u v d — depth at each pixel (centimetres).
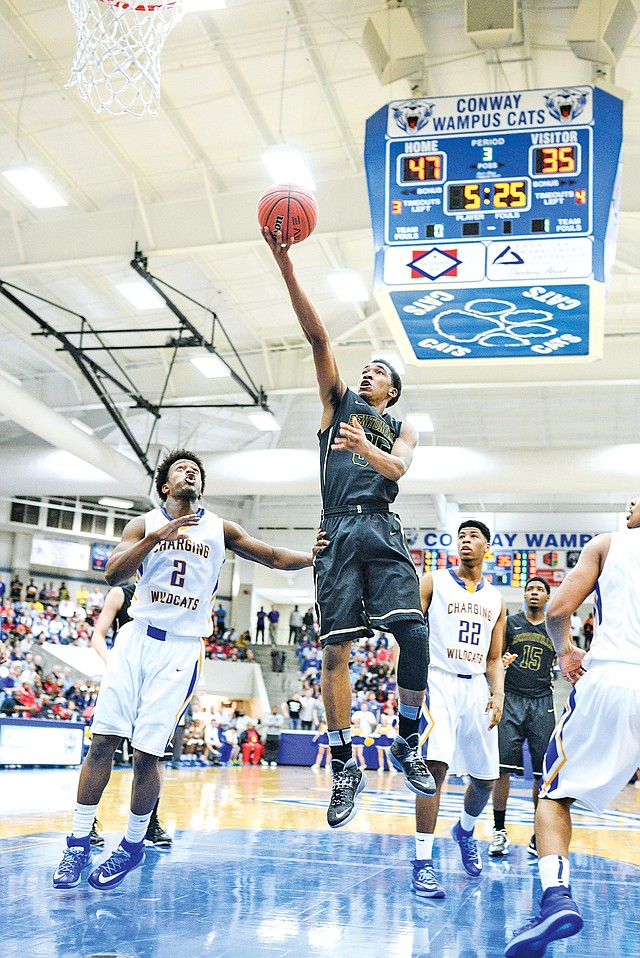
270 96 1207
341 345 1905
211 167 1357
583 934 381
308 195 369
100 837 571
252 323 1886
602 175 870
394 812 1016
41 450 2211
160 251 1368
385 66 1079
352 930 368
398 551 381
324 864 552
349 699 378
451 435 2502
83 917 369
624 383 1748
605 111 879
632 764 316
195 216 1365
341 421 394
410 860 588
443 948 341
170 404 2064
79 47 800
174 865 520
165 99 1209
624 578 331
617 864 613
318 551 388
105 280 1681
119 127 1262
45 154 1328
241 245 1339
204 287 1709
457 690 520
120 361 2042
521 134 888
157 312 1814
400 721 397
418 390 2247
